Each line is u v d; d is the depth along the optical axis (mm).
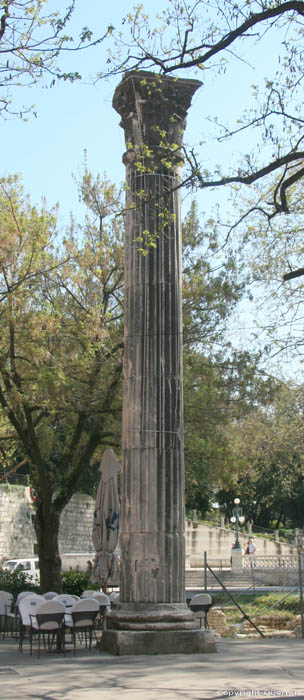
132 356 12023
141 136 12609
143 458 11594
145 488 11484
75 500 41281
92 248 17531
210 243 17500
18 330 15672
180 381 12109
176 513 11555
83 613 11609
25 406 16406
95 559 14039
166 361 11969
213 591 25688
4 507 36938
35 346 15531
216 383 16875
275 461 28609
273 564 31859
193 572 33000
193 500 52250
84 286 17219
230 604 23375
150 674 9211
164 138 12570
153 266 12188
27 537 38156
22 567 31656
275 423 23766
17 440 19922
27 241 16016
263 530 50781
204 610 13617
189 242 17438
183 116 12953
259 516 58188
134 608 11258
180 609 11359
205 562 18984
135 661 10359
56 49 9461
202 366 16703
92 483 41156
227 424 17578
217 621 19875
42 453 19328
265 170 10055
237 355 17047
